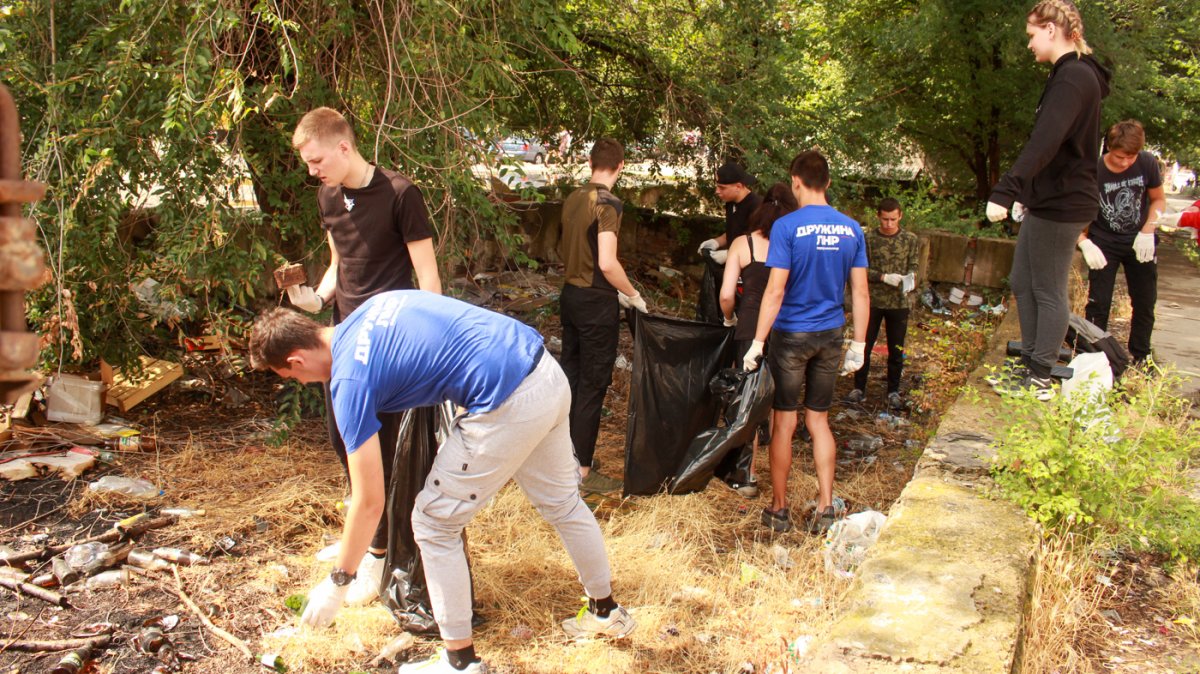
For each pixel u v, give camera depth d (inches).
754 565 155.9
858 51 469.1
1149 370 225.1
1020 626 110.4
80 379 191.8
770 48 313.1
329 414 146.3
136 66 163.3
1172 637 124.2
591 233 181.5
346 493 169.2
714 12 305.1
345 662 126.0
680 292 350.9
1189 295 346.6
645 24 307.3
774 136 318.3
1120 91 437.7
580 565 128.4
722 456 167.8
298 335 110.6
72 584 138.1
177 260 169.9
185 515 159.3
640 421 176.4
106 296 185.9
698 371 179.9
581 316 185.0
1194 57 503.2
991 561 123.5
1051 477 141.6
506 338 113.3
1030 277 179.9
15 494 163.3
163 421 200.7
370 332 107.8
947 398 243.1
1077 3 415.5
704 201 370.3
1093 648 121.1
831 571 149.3
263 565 147.6
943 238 362.3
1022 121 456.1
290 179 191.6
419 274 137.4
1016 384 164.1
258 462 182.2
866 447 220.2
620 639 132.1
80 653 120.2
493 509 167.3
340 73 195.3
